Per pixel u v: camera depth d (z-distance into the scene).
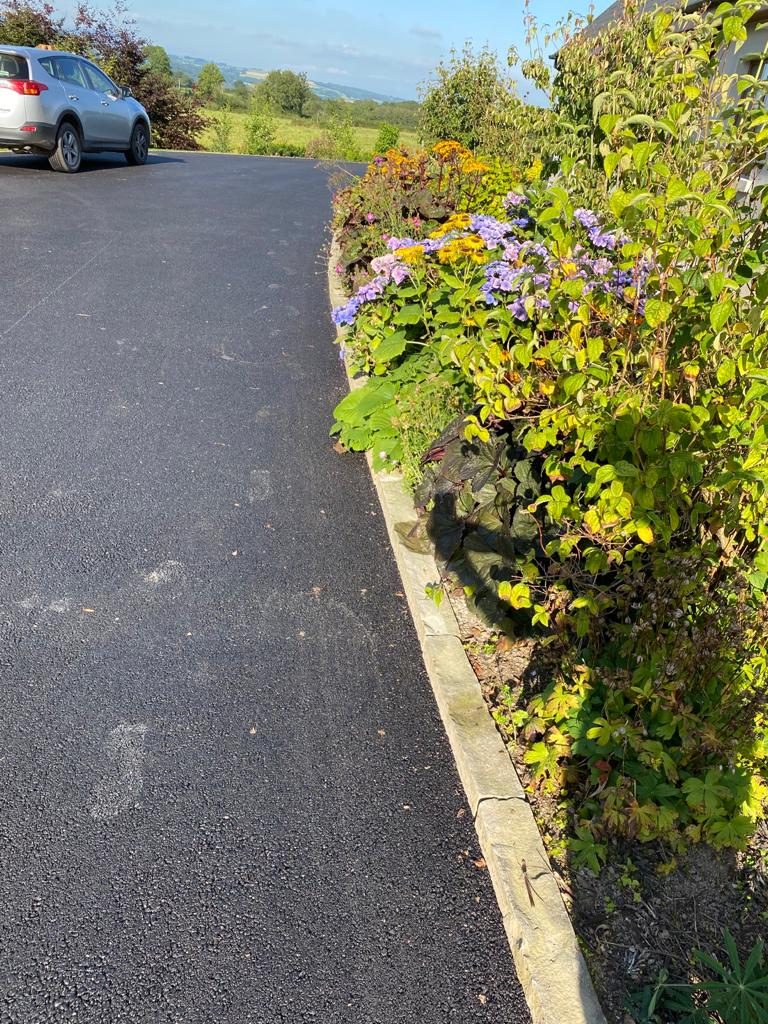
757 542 2.52
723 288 2.02
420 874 2.16
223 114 25.30
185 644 2.96
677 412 2.04
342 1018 1.81
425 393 4.12
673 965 1.89
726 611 2.25
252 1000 1.84
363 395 4.54
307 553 3.60
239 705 2.70
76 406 4.83
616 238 2.63
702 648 2.21
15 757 2.42
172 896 2.05
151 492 3.98
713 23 2.52
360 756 2.54
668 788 2.17
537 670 2.81
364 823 2.30
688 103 2.54
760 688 2.29
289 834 2.25
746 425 2.07
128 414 4.80
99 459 4.25
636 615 2.53
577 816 2.24
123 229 9.31
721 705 2.30
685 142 2.58
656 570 2.25
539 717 2.42
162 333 6.19
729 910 2.04
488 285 3.82
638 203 2.05
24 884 2.05
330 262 8.35
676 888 2.08
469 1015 1.84
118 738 2.52
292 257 8.84
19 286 6.91
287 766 2.47
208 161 17.97
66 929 1.96
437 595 3.09
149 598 3.20
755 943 1.95
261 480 4.20
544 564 2.95
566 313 2.32
